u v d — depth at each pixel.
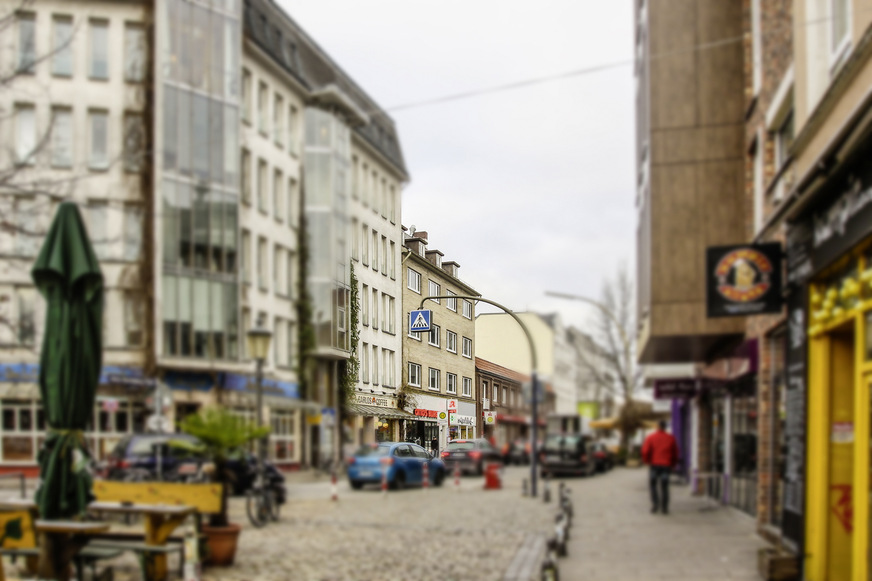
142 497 7.03
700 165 16.30
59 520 5.35
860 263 7.93
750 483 15.20
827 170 8.23
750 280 10.66
